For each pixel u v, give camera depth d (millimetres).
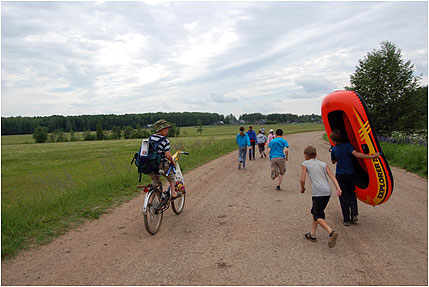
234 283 3484
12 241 4781
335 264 3949
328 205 6938
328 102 5879
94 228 5527
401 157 13336
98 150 42406
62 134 87938
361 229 5289
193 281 3545
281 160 8578
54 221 5859
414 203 6957
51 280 3604
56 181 9797
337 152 5633
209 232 5258
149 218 5203
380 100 23047
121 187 8859
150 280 3584
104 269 3881
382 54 23531
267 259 4117
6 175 17906
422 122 22375
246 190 8688
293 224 5602
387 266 3873
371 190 5551
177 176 6469
